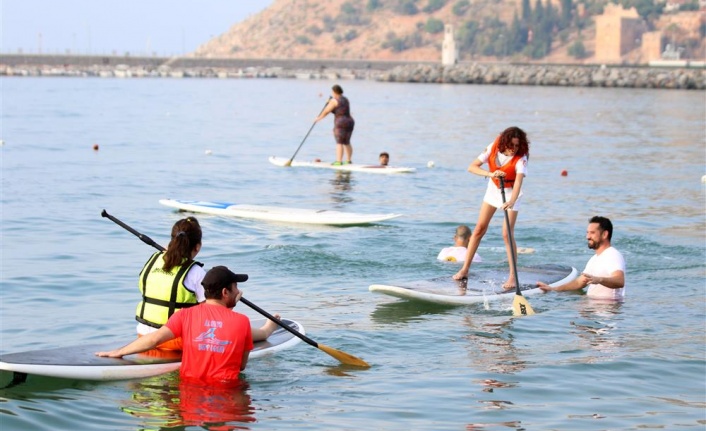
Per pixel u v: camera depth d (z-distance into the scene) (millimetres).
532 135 36750
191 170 22719
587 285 11117
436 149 30406
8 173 20734
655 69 105438
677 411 6957
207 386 7246
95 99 63094
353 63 184000
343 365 7949
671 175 23422
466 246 12680
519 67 114688
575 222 16016
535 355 8312
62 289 10469
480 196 19297
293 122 43094
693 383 7598
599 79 102562
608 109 56562
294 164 24297
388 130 38781
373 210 17156
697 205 18281
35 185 18953
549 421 6719
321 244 13484
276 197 18656
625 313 9875
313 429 6469
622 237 14469
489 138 35125
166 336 7371
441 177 22469
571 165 25734
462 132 38000
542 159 27359
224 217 15680
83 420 6531
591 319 9602
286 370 7754
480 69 115750
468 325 9336
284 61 184500
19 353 7531
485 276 11328
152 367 7375
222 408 6816
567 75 106000
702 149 30719
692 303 10336
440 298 10156
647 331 9148
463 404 7035
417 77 121875
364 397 7156
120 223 8305
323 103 62781
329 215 15461
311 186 20406
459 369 7895
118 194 18188
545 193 19938
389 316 9641
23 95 67938
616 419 6773
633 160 27156
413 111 53156
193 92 81625
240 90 89750
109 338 8578
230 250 12852
